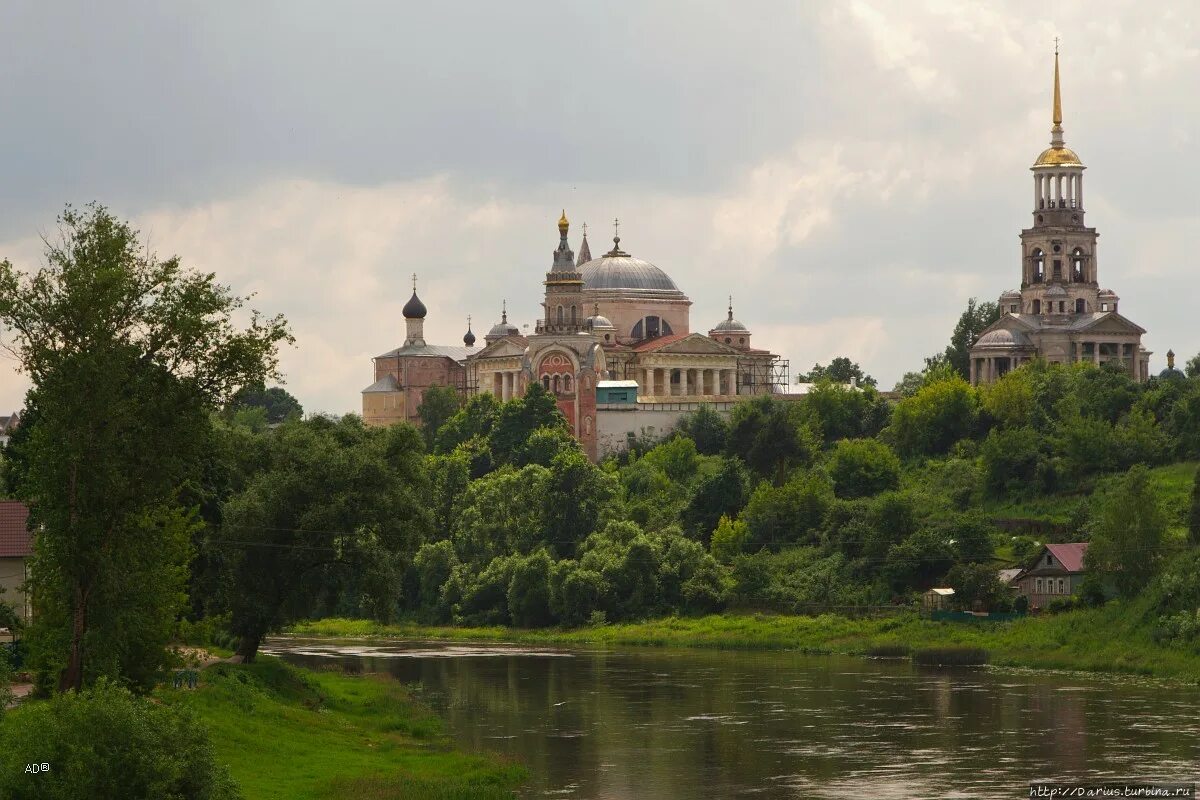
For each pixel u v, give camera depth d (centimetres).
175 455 12412
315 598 17625
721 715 17162
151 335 12306
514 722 16712
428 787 12462
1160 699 17862
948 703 17825
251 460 18062
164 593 13000
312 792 12188
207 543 17138
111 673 12162
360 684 18738
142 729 9362
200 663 15950
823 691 19125
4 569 16762
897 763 14175
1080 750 14638
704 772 13875
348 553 17275
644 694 19012
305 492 17325
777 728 16200
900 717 16838
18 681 14338
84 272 12012
